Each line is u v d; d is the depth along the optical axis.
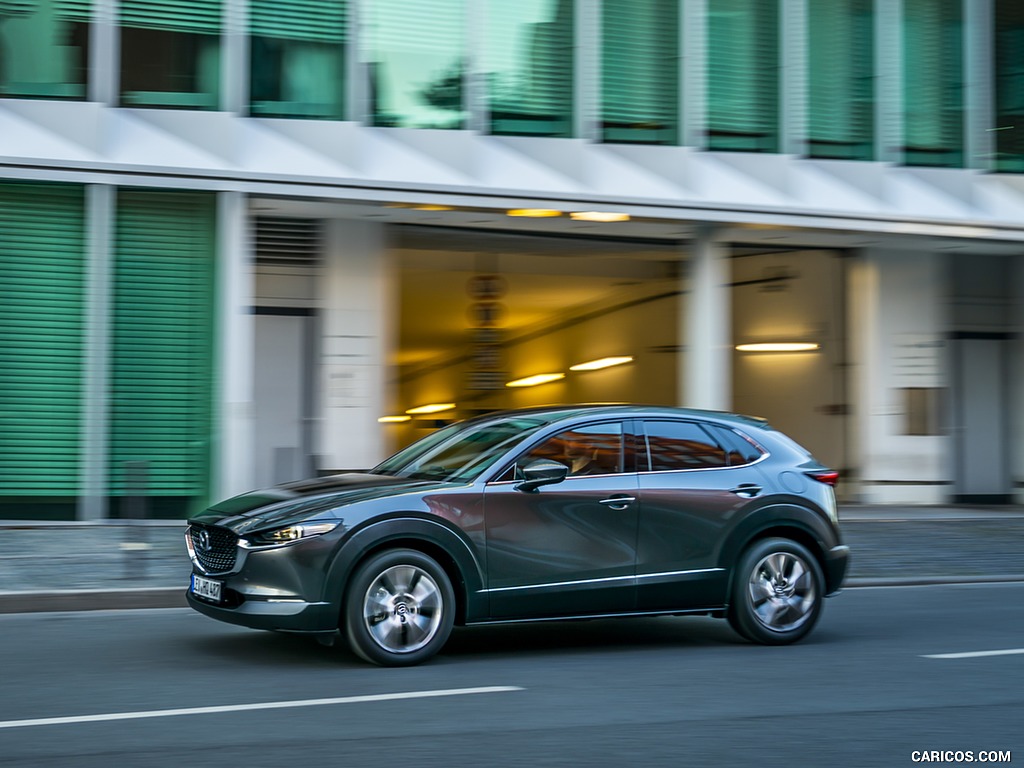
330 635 7.47
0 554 11.72
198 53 14.60
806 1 17.39
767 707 6.54
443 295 19.53
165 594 9.89
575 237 17.34
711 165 16.73
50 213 14.15
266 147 14.75
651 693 6.87
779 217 16.78
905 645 8.61
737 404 20.72
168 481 14.49
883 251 19.14
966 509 18.52
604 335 20.83
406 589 7.52
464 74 15.68
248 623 7.31
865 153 17.64
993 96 18.31
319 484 8.08
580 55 16.19
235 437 14.62
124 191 14.34
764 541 8.55
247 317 14.78
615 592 8.02
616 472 8.16
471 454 8.12
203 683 6.97
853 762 5.45
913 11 18.08
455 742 5.68
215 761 5.29
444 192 15.23
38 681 7.00
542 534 7.84
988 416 19.83
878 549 14.01
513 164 15.75
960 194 18.03
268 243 16.12
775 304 20.08
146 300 14.43
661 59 16.61
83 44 14.23
